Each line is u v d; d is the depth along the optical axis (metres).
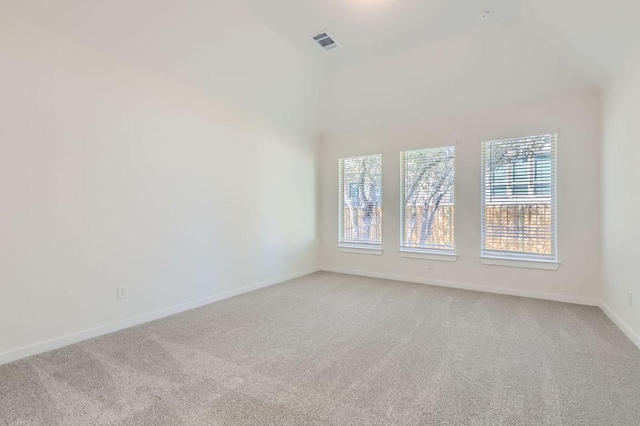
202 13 2.65
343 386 1.87
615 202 2.86
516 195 3.81
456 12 2.73
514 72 3.38
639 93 2.29
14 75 2.17
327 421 1.55
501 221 3.91
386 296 3.81
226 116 3.78
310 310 3.30
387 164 4.74
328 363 2.15
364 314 3.17
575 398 1.73
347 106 4.52
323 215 5.45
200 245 3.48
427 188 4.45
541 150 3.66
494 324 2.87
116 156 2.75
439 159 4.35
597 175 3.34
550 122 3.57
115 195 2.74
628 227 2.56
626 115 2.56
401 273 4.65
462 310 3.27
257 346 2.43
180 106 3.27
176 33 2.73
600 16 2.21
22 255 2.22
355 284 4.43
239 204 3.96
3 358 2.14
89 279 2.58
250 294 3.94
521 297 3.72
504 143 3.88
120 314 2.79
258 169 4.24
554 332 2.67
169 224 3.18
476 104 3.91
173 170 3.21
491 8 2.67
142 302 2.95
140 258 2.93
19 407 1.66
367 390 1.82
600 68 2.86
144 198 2.96
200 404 1.69
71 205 2.47
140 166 2.93
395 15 2.78
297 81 3.92
